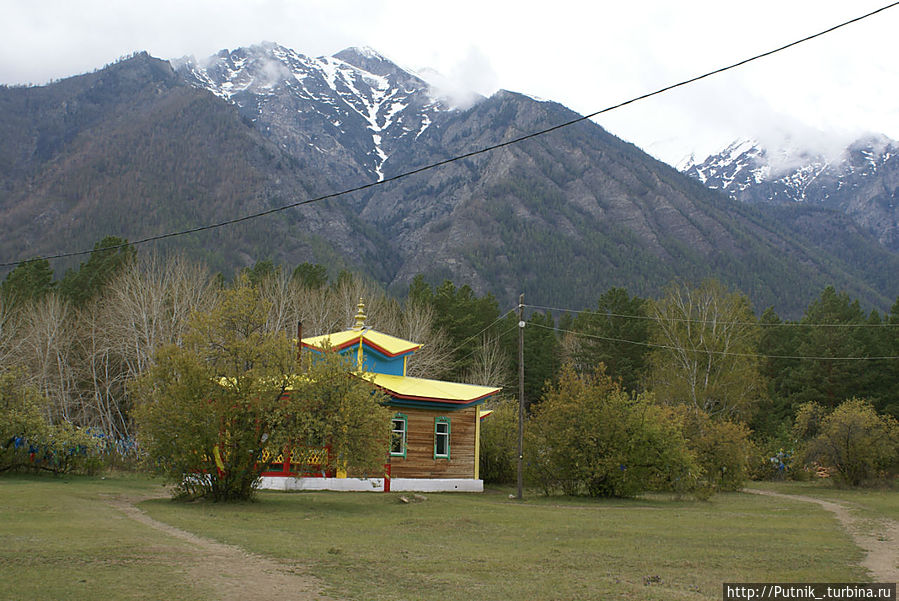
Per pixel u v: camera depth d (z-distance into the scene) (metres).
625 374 70.06
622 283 185.88
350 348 34.41
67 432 31.86
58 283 68.94
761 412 67.00
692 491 34.53
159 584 10.69
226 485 23.06
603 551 15.55
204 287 66.88
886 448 44.12
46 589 10.05
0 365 48.62
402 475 33.03
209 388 22.31
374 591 10.95
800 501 33.22
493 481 41.22
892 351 66.56
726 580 12.57
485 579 12.12
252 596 10.30
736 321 61.84
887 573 13.48
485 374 61.47
